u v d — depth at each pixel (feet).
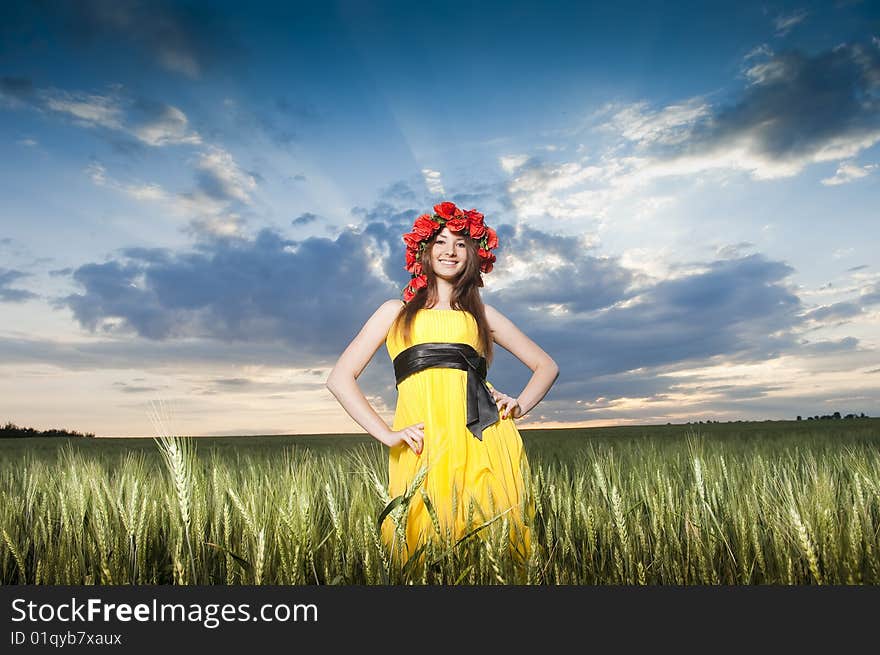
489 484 8.61
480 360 9.62
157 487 8.07
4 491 9.86
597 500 7.38
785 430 49.08
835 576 5.93
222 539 7.03
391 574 5.93
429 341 9.42
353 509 6.64
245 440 59.72
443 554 5.93
